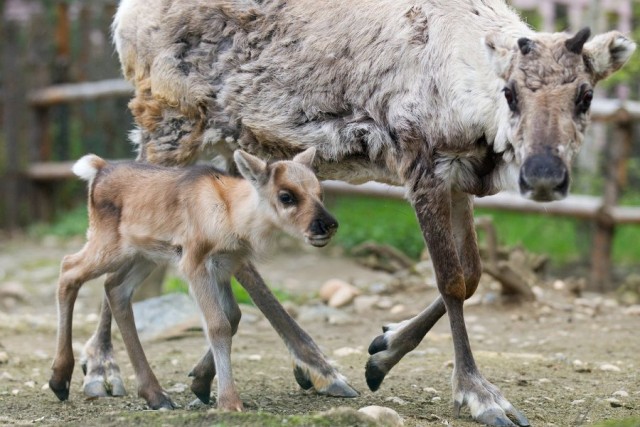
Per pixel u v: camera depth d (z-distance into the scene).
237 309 14.77
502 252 25.62
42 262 31.67
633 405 15.24
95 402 15.66
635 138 35.12
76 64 39.56
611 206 28.75
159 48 17.52
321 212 13.42
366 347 20.41
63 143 40.16
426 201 15.49
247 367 18.12
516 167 14.87
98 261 15.01
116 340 21.00
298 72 16.64
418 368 17.89
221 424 12.45
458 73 15.27
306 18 16.72
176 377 17.48
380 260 29.50
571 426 14.02
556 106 13.34
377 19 16.22
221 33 17.14
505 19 15.55
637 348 20.05
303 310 23.98
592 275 28.97
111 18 39.28
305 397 15.72
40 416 14.63
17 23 38.97
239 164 13.76
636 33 32.22
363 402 15.33
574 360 18.80
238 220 13.97
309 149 14.29
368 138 16.12
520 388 16.36
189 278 14.14
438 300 15.87
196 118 17.48
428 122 15.48
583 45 13.73
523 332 21.72
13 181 39.09
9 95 38.97
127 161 15.67
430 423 13.95
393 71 15.90
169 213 14.39
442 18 15.66
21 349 19.91
